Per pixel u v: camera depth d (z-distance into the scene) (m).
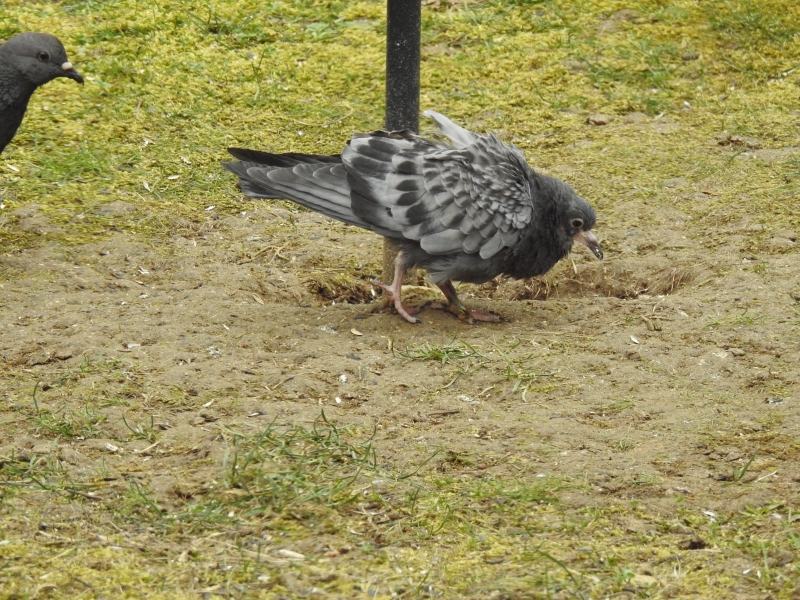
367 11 17.05
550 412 8.30
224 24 16.38
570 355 9.30
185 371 8.70
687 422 8.12
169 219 12.06
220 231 12.01
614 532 6.72
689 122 14.67
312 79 15.39
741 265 11.05
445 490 7.14
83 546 6.30
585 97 15.20
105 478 7.12
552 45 16.28
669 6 17.19
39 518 6.57
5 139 11.77
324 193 9.83
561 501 7.05
